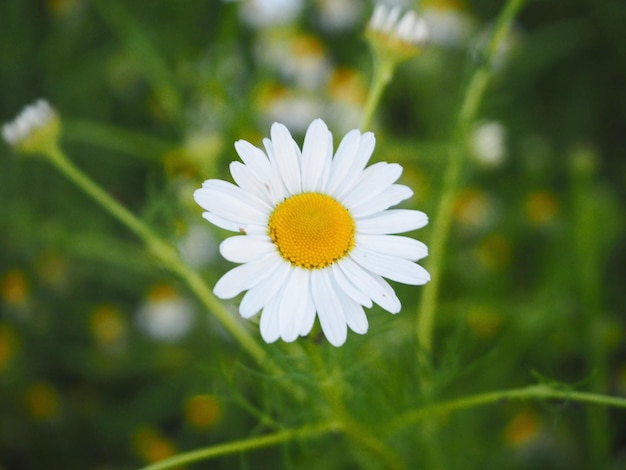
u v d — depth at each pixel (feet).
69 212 1.27
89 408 1.22
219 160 1.03
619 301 1.24
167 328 1.21
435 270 0.93
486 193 1.32
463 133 0.95
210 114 1.13
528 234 1.28
